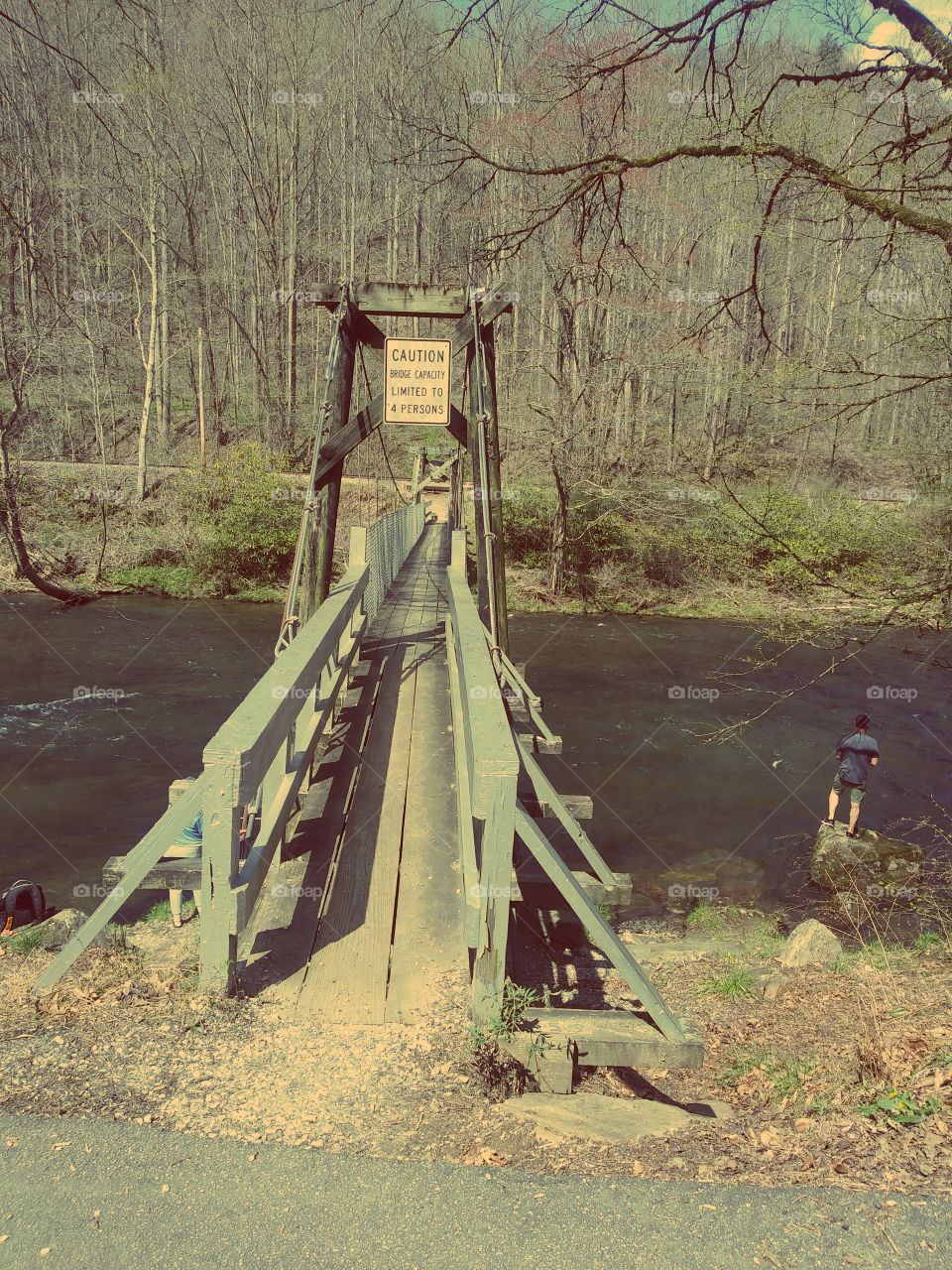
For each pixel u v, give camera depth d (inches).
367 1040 143.1
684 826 447.8
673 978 250.7
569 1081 137.8
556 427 1048.2
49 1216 96.5
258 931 175.5
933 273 281.4
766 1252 91.4
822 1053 171.0
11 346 1044.5
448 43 242.1
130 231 1724.9
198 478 1200.8
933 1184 104.5
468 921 147.8
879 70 223.9
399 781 253.8
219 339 2020.2
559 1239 93.7
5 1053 137.0
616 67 250.7
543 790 195.3
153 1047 139.3
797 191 258.8
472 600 299.1
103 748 533.6
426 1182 104.3
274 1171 106.3
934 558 308.0
